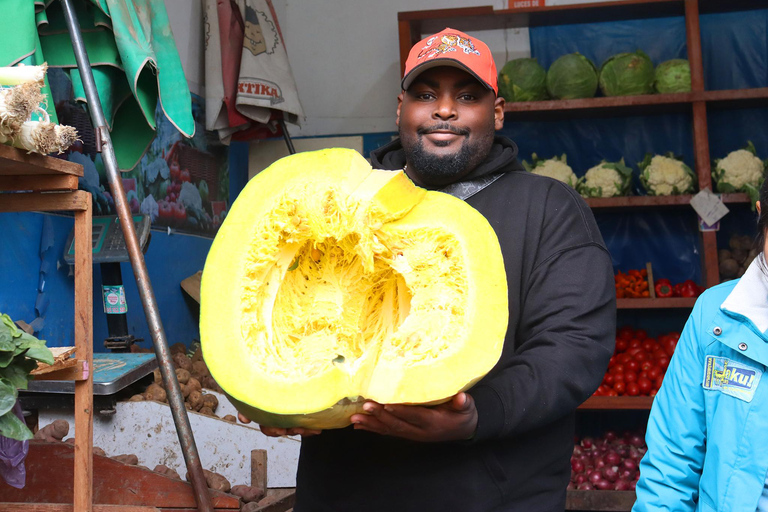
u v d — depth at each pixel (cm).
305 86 461
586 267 125
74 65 214
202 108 375
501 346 94
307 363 96
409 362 95
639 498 135
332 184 104
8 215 241
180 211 351
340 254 112
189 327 357
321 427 98
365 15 457
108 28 213
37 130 140
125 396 246
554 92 389
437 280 102
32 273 253
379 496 121
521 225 129
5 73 138
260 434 245
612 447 374
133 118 237
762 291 124
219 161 396
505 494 120
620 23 415
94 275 284
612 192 379
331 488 125
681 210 406
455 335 96
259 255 99
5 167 148
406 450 121
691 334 133
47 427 210
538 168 393
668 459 133
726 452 123
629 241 412
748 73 405
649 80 381
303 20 462
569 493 320
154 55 213
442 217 104
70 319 270
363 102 455
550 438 124
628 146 412
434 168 133
